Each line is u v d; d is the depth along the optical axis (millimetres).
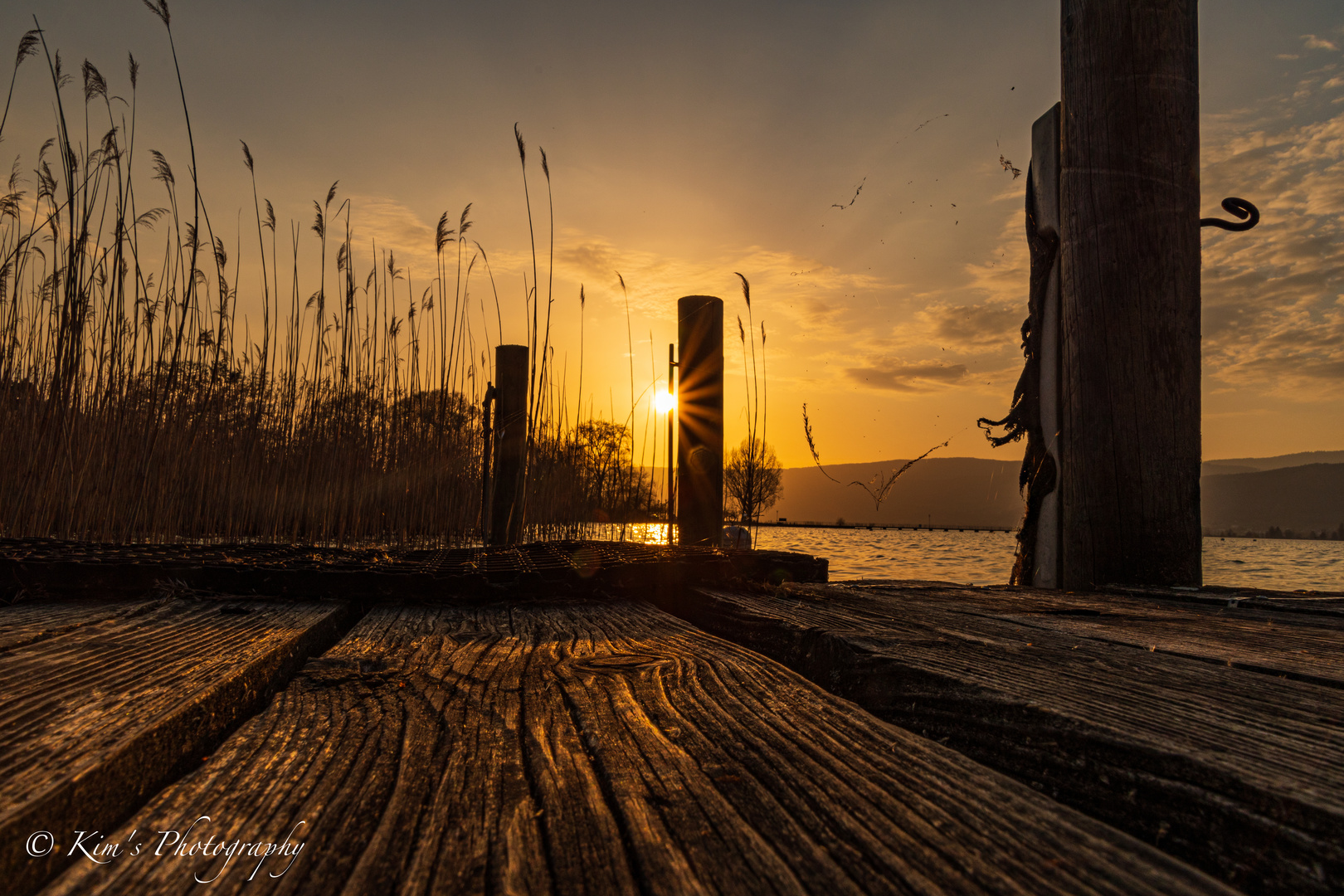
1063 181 2963
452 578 1944
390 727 910
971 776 734
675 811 665
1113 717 812
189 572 1877
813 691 1061
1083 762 780
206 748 927
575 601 2004
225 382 5652
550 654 1305
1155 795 698
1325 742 741
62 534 4121
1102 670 1063
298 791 713
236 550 2385
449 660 1252
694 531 3775
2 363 4145
